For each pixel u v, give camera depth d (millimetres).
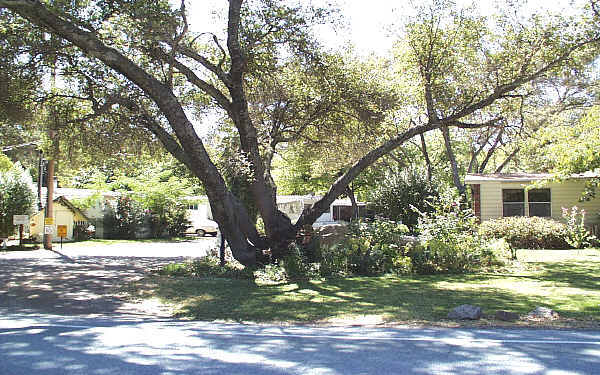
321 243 14953
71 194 29078
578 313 7500
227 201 12656
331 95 14797
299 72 15086
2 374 4398
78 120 14281
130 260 17156
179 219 33219
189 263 14297
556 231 18906
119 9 11633
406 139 15062
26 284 11383
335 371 4516
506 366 4648
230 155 13953
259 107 15477
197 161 11953
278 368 4621
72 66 13758
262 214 13867
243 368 4621
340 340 5934
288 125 16516
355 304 8688
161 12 11414
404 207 22906
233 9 13125
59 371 4504
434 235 13492
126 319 7730
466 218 14195
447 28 15758
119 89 13883
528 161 33406
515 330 6520
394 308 8258
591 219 21266
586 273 12148
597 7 13789
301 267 12336
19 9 9969
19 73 12953
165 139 13180
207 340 5934
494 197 22234
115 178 34406
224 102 14039
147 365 4723
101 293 10211
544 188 21797
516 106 18406
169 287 10820
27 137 18922
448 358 4977
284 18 13695
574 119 25609
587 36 14125
